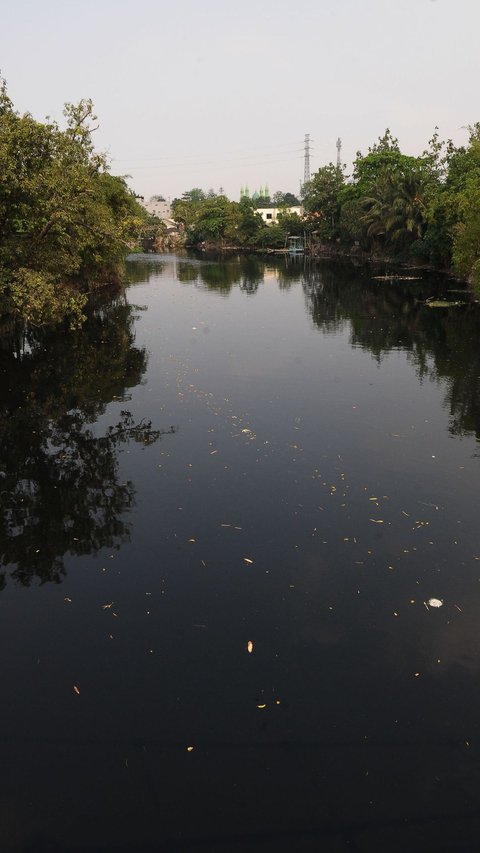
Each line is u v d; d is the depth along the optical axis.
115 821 3.98
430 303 26.88
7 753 4.50
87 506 8.46
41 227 17.55
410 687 5.05
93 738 4.62
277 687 5.09
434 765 4.34
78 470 9.69
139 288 37.97
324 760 4.39
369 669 5.28
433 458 9.68
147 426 11.62
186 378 15.24
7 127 14.45
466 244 28.36
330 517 7.91
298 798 4.12
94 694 5.07
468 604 6.12
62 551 7.35
